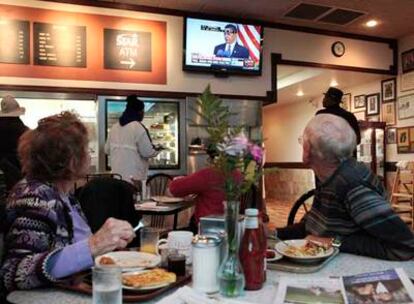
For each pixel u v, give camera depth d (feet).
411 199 18.28
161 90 15.94
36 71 14.33
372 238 4.74
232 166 3.50
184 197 8.96
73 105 15.02
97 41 15.03
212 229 4.15
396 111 20.13
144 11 15.62
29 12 14.19
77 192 7.20
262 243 3.70
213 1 15.17
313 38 18.37
